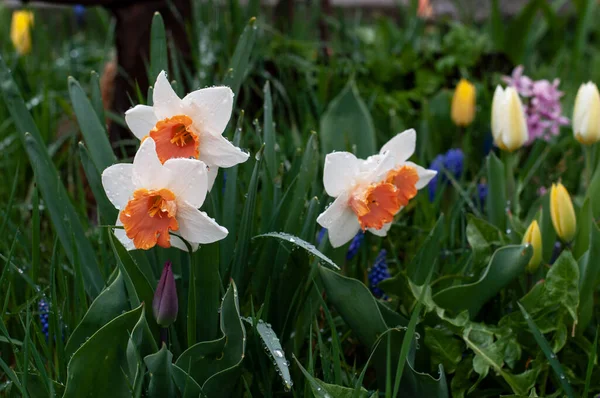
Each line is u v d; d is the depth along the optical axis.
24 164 1.50
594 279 1.07
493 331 1.06
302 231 1.03
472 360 1.05
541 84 1.48
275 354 0.93
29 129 1.09
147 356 0.91
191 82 1.45
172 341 1.01
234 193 1.02
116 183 0.93
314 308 1.06
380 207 0.98
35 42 2.16
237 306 0.94
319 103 1.67
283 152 1.43
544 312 1.07
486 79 1.72
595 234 1.06
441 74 1.84
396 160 1.01
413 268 1.10
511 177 1.22
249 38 1.07
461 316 1.05
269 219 1.07
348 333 1.10
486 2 2.99
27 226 1.35
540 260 1.09
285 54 1.78
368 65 1.86
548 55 2.53
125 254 0.95
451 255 1.21
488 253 1.12
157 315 0.94
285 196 1.05
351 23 2.63
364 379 1.09
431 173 1.03
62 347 1.01
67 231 1.07
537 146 1.42
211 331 1.00
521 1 3.00
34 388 0.96
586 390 0.99
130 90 1.51
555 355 1.04
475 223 1.14
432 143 1.58
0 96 1.64
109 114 1.43
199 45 1.62
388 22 2.29
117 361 0.94
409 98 1.79
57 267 1.14
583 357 1.08
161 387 0.93
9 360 1.11
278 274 1.04
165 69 1.08
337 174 0.97
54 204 1.07
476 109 1.72
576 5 2.02
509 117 1.19
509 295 1.13
